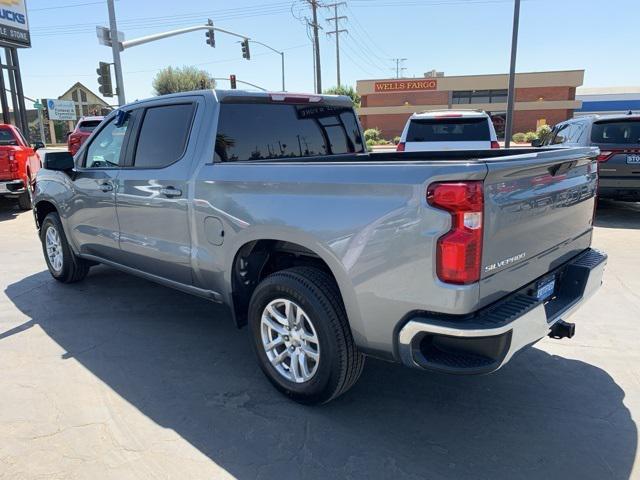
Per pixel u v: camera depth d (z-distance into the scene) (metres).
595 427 3.06
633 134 8.54
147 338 4.34
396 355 2.75
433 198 2.47
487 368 2.52
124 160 4.43
